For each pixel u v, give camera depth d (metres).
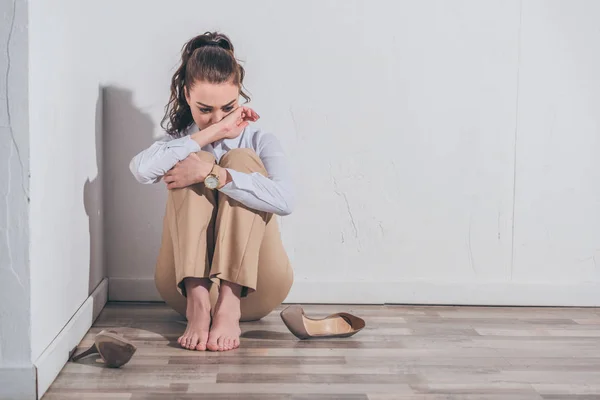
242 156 2.11
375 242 2.70
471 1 2.64
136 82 2.61
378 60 2.64
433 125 2.67
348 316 2.29
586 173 2.70
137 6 2.59
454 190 2.70
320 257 2.70
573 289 2.71
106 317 2.42
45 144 1.76
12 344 1.63
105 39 2.59
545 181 2.70
